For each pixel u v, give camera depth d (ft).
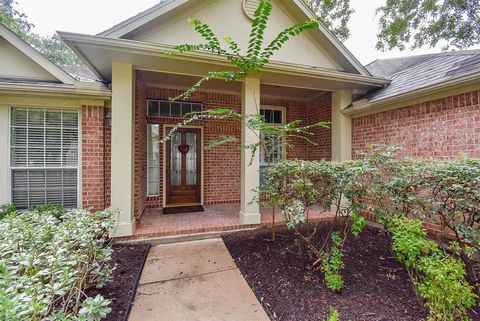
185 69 15.08
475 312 7.32
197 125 22.02
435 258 6.74
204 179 22.35
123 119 13.99
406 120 14.85
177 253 12.57
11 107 14.55
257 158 16.19
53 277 5.53
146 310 7.82
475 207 8.18
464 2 32.01
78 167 15.43
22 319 4.04
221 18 15.84
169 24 14.76
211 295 8.71
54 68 14.71
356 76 17.15
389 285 8.83
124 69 14.03
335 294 8.34
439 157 12.91
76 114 15.38
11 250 6.29
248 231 15.55
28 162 14.88
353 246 12.60
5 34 14.35
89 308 5.23
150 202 20.92
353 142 19.04
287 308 7.70
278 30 17.22
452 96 12.39
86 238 7.51
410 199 9.70
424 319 6.92
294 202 9.78
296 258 11.30
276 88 20.97
